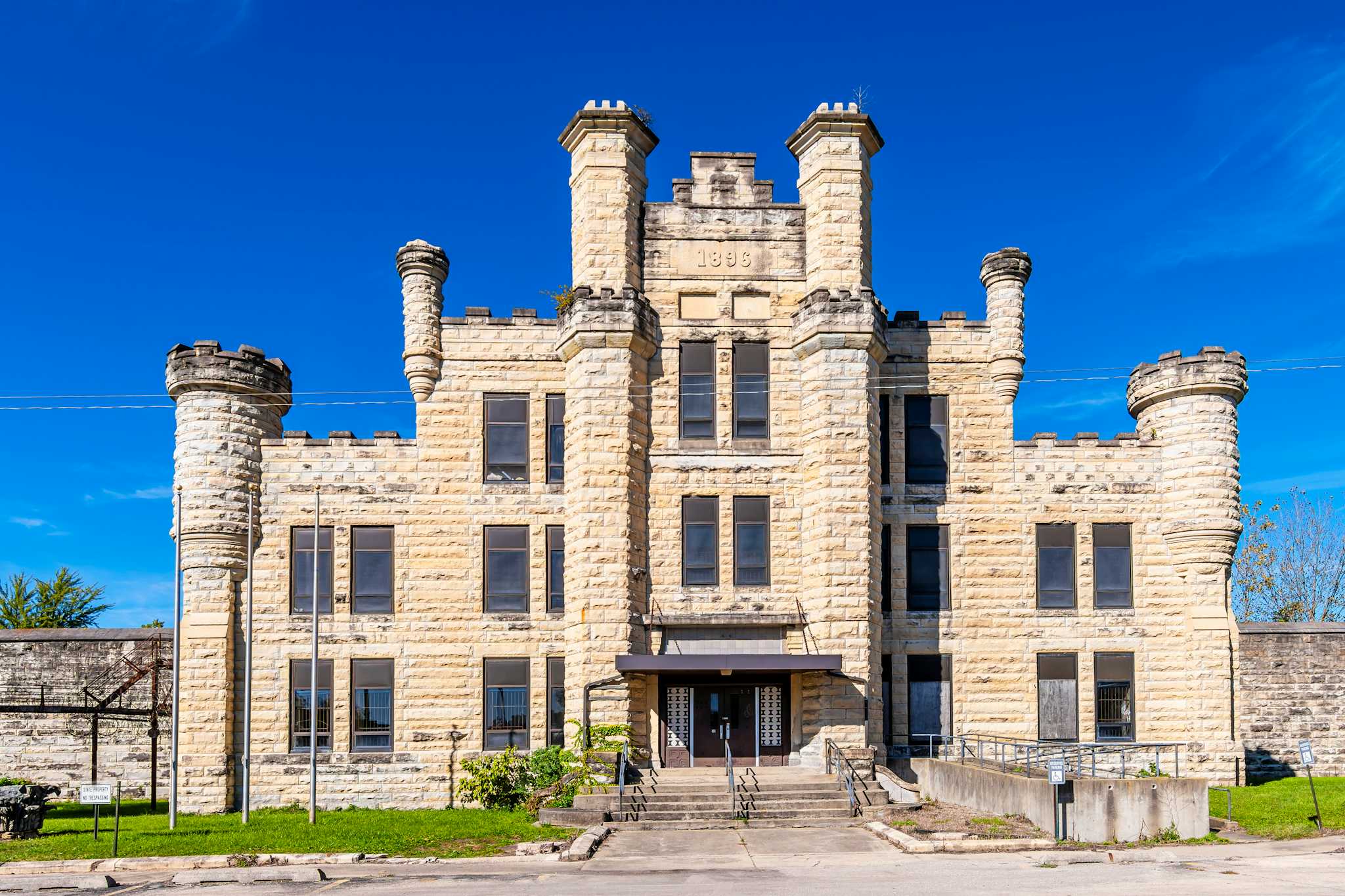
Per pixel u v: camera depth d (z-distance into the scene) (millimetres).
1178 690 32000
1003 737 31875
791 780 28375
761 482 31641
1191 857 20625
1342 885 17531
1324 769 34562
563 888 18672
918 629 32250
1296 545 59438
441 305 33125
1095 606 32469
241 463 32062
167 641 34406
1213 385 32031
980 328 33312
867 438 31000
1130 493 32812
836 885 18391
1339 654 35125
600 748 29422
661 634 30922
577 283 32219
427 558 32094
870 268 32906
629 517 30797
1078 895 17047
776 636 31156
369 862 21641
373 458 32469
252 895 18547
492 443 32625
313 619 28281
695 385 32281
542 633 31828
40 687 34250
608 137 32406
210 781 30812
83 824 27750
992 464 32875
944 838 22625
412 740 31422
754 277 32656
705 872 20156
